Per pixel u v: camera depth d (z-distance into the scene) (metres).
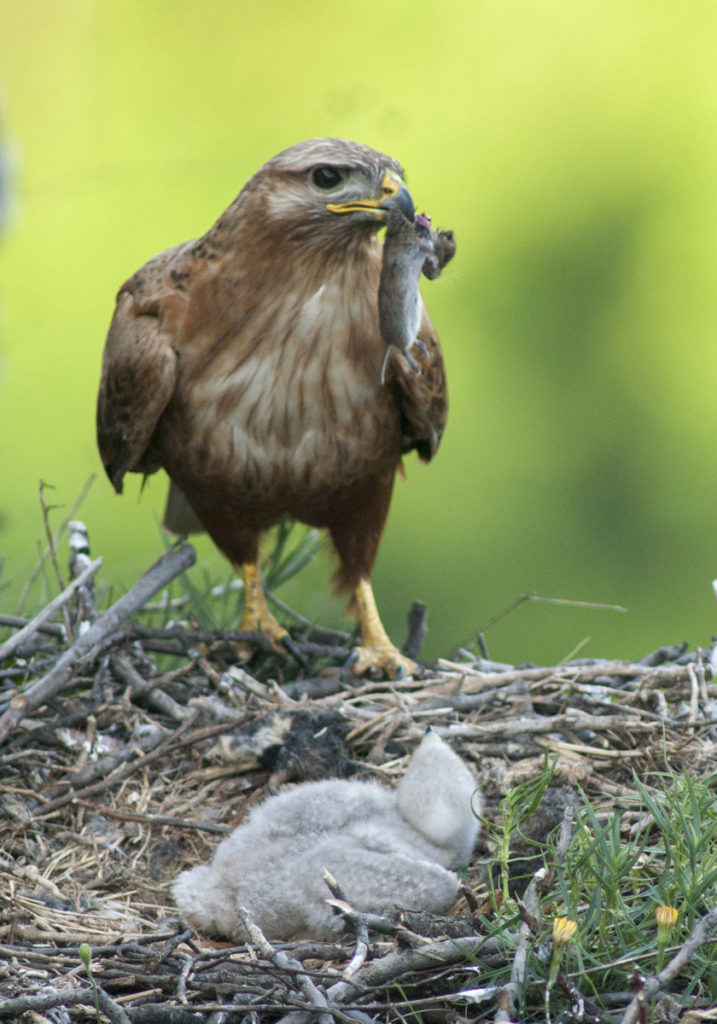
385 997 6.36
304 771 8.31
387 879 6.91
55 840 7.89
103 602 10.99
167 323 9.66
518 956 6.11
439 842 7.29
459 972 6.41
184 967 6.25
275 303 9.45
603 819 7.54
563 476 24.55
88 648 8.77
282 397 9.62
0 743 8.18
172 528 11.31
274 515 10.34
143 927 7.21
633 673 9.05
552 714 8.98
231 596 11.08
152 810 8.15
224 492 10.08
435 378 10.10
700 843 6.38
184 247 9.95
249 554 10.41
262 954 6.36
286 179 9.27
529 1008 6.19
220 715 8.68
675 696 8.88
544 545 24.36
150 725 8.70
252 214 9.40
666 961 6.31
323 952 6.65
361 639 10.48
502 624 23.98
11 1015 6.11
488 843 7.75
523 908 6.18
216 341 9.57
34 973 6.49
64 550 13.75
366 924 6.35
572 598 24.22
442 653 23.62
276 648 10.05
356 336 9.59
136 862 7.81
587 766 8.07
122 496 20.59
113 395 9.92
